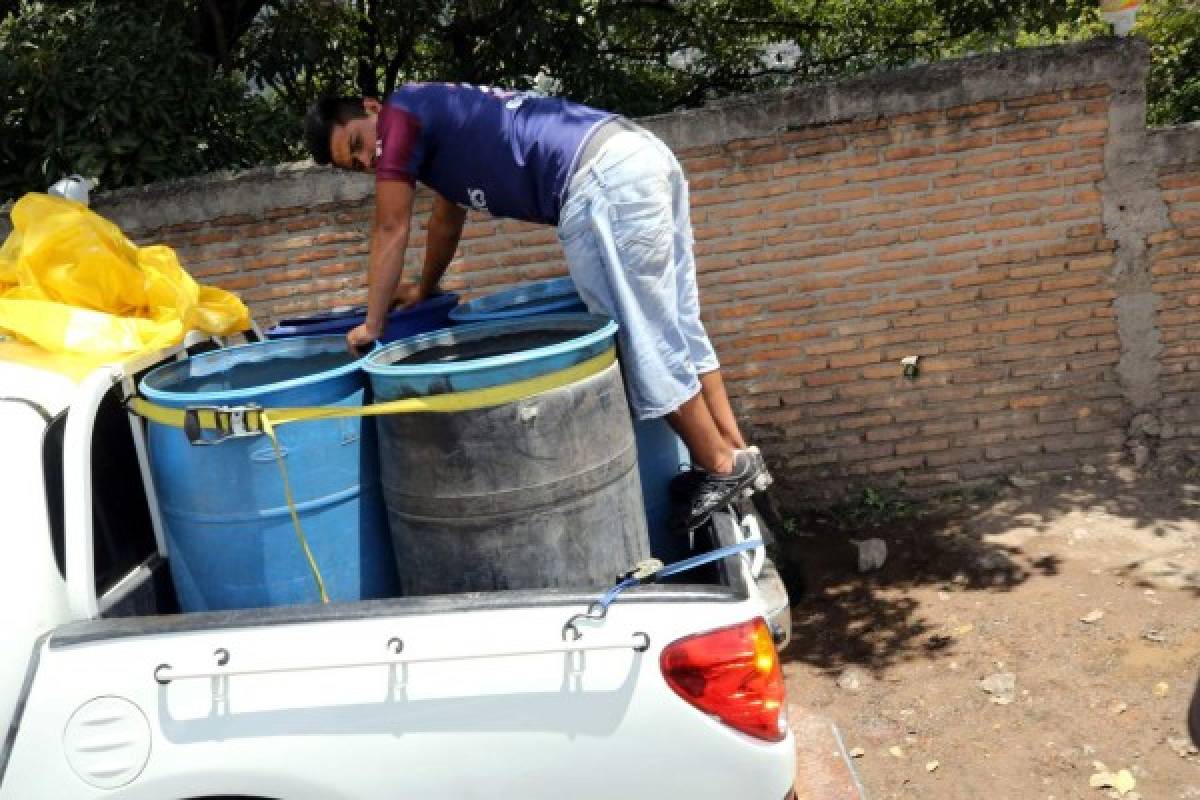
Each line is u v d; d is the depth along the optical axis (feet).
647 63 29.50
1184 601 14.32
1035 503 17.76
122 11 19.58
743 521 9.62
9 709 7.09
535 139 9.83
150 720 6.97
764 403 18.22
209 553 8.18
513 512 7.81
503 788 6.97
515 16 22.99
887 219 17.44
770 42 31.09
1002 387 18.16
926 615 14.99
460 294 17.51
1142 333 17.88
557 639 6.95
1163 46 33.19
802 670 14.08
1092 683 12.78
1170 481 17.81
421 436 7.79
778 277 17.69
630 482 8.51
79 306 9.42
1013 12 23.85
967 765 11.63
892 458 18.44
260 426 7.75
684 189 10.38
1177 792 10.77
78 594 7.49
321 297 17.38
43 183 17.95
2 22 20.06
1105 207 17.38
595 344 8.19
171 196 16.87
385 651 6.93
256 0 23.00
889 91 16.90
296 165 17.03
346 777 6.94
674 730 6.97
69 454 7.61
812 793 10.95
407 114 9.89
